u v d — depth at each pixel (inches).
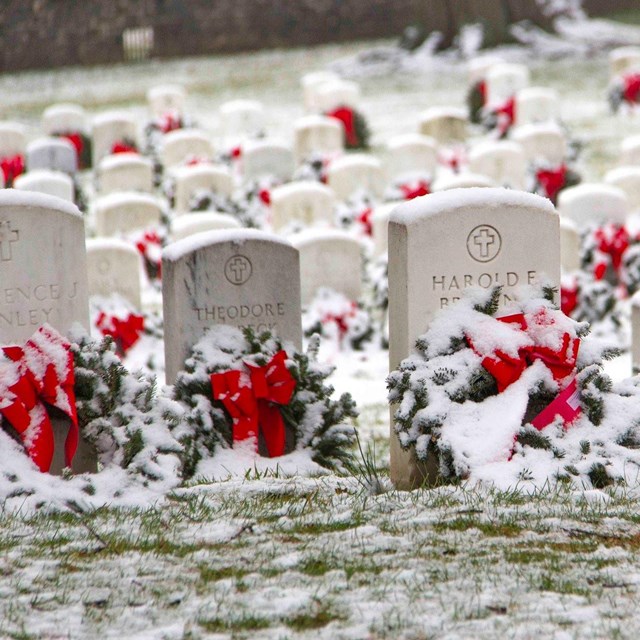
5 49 2298.2
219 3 2379.4
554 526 394.0
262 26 2390.5
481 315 484.1
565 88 1820.9
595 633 306.8
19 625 321.4
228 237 540.1
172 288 538.9
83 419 486.0
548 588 339.9
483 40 2037.4
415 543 380.2
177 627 316.8
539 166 1189.7
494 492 434.9
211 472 514.0
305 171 1261.1
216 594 340.5
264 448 542.9
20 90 2116.1
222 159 1336.1
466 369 476.7
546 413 477.7
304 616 323.0
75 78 2212.1
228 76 2139.5
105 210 1003.3
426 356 482.0
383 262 883.4
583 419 479.5
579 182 1220.5
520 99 1438.2
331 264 853.2
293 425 536.7
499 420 467.8
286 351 546.3
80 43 2332.7
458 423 469.1
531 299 491.5
